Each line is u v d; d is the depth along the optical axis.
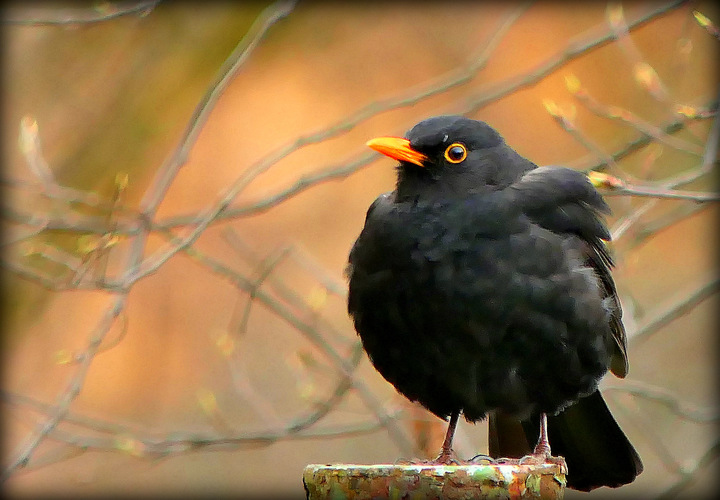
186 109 13.99
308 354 10.73
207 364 14.59
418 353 8.02
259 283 10.52
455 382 8.03
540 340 7.79
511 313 7.73
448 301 7.77
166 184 9.94
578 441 8.86
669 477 13.36
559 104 14.46
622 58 14.54
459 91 15.17
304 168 15.30
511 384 7.95
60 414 9.35
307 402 12.46
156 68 13.88
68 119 13.78
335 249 15.03
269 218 15.19
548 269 7.79
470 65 11.18
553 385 8.00
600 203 8.34
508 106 14.97
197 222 10.40
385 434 14.34
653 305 14.09
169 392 14.54
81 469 13.95
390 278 7.95
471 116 12.95
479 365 7.89
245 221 15.12
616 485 8.84
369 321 8.15
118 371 14.55
